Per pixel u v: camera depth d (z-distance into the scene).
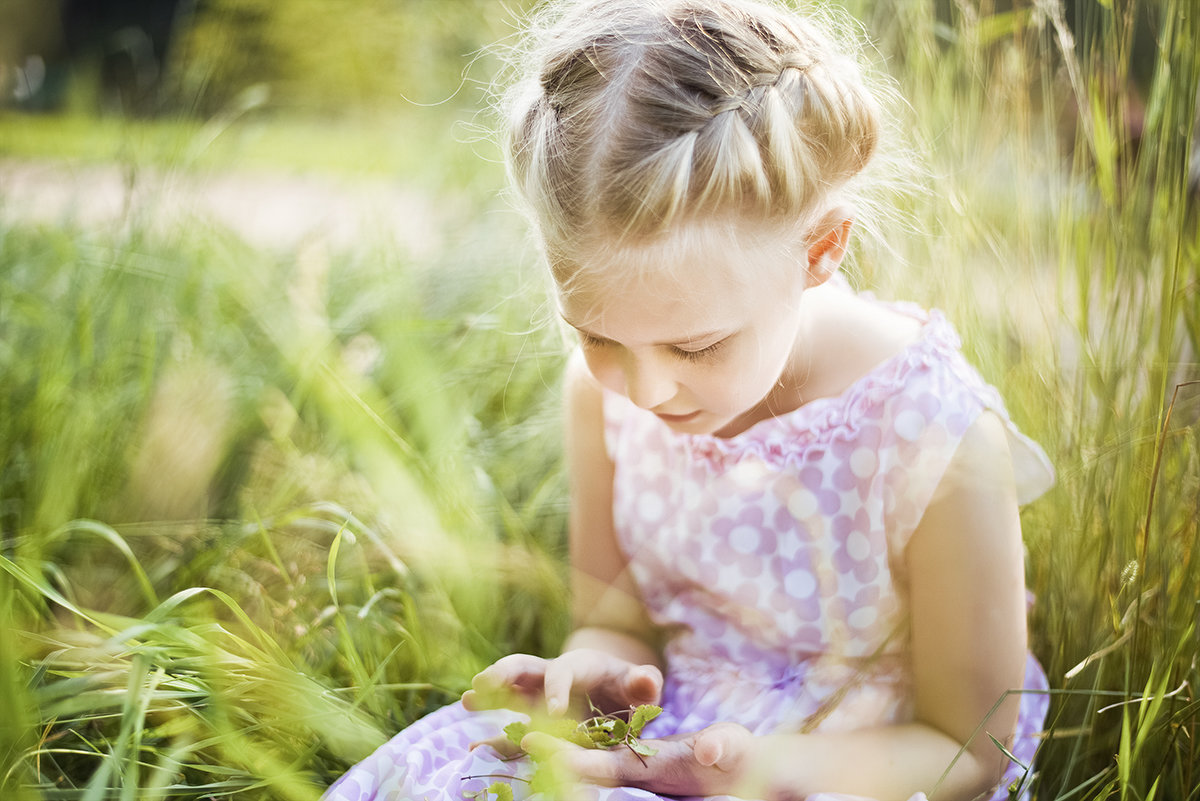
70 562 1.22
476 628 1.13
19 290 1.59
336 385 1.29
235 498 1.30
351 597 1.16
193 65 2.01
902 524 0.98
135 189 1.62
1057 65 1.18
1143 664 1.00
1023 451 1.02
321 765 1.00
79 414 1.30
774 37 0.92
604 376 0.95
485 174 1.84
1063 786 0.95
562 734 0.93
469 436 1.35
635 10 0.93
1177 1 1.01
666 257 0.88
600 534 1.11
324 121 2.58
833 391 1.00
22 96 1.80
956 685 0.96
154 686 0.91
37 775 0.91
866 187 1.07
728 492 1.02
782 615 1.02
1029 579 1.12
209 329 1.54
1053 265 1.15
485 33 1.94
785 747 0.94
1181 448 1.03
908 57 1.23
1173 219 1.02
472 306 1.61
